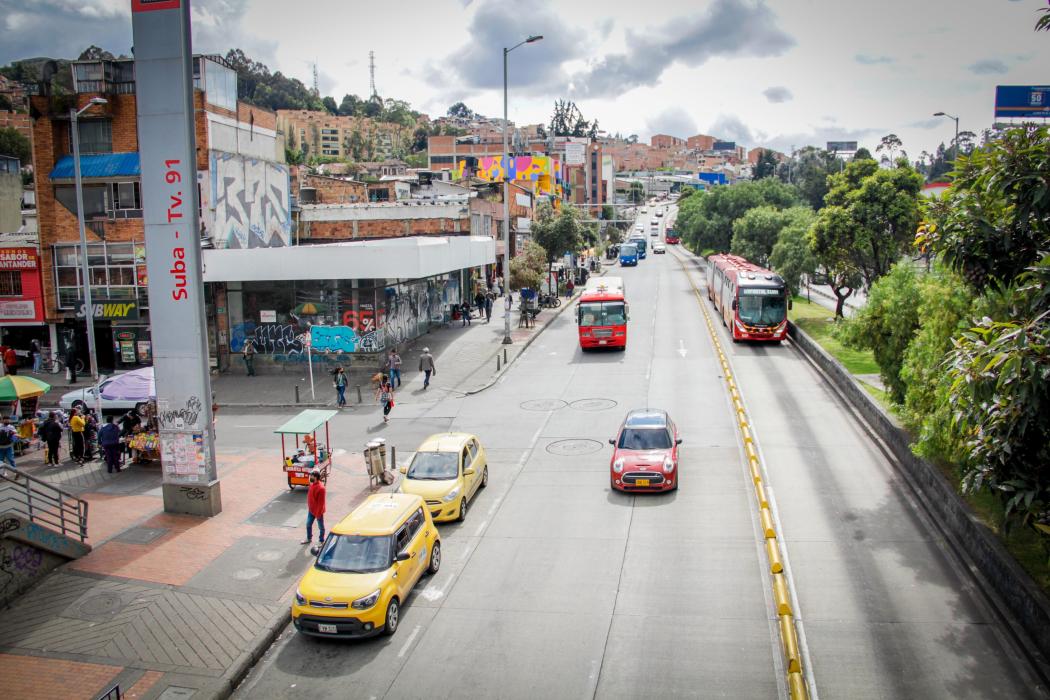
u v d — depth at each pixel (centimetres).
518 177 10219
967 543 1617
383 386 2944
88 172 3762
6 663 1302
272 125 4578
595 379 3406
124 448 2411
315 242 5303
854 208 3809
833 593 1486
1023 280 1320
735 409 2816
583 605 1476
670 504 1962
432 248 3688
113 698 1200
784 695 1176
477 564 1673
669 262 9675
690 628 1379
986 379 1166
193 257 1905
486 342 4284
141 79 1892
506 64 4222
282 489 2161
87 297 3088
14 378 2503
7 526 1520
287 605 1493
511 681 1240
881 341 2439
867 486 2039
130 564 1673
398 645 1365
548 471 2262
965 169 1459
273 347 3728
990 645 1295
